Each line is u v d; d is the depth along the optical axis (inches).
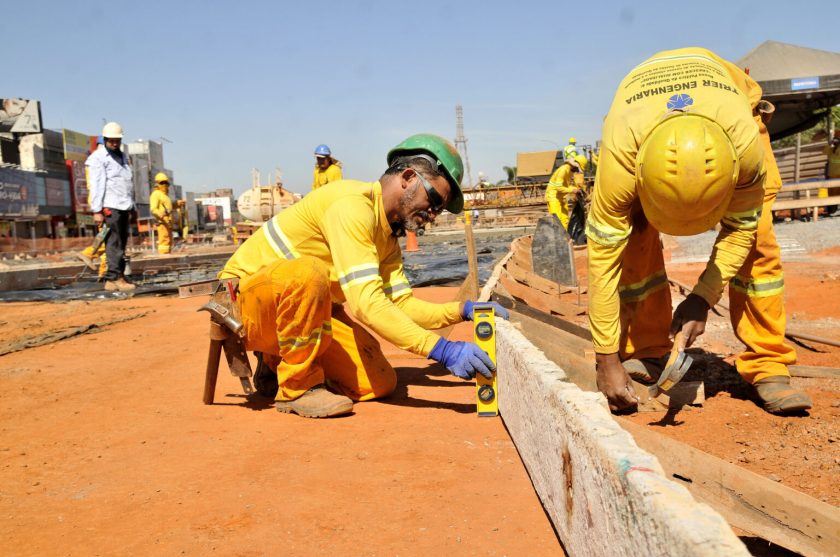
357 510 108.8
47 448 143.3
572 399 90.2
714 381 192.2
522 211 1652.3
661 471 66.7
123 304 428.8
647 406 164.4
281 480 121.6
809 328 256.7
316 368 165.6
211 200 4653.1
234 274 174.6
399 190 159.5
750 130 132.1
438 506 109.5
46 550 98.1
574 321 292.4
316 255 169.3
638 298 176.1
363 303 152.4
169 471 127.7
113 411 171.0
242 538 100.1
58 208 2124.8
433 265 594.9
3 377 211.5
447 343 153.7
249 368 173.3
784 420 155.5
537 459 109.3
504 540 98.0
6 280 557.0
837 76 659.4
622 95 142.9
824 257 480.4
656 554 59.7
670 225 138.5
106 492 118.9
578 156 659.4
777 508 98.2
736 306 167.9
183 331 301.1
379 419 157.6
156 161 2851.9
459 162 161.5
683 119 129.5
